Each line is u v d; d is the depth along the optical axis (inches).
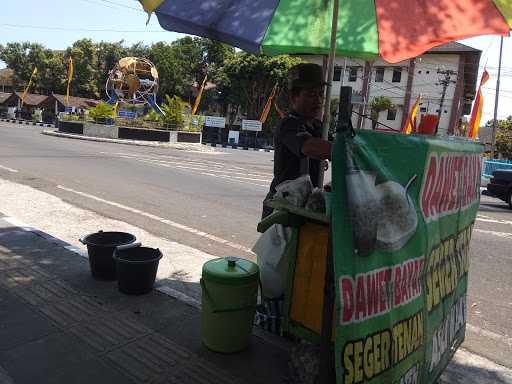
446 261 109.9
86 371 109.2
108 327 130.0
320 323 100.9
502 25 119.5
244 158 908.6
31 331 125.0
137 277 148.4
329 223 89.2
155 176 468.4
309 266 102.7
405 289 89.7
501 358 139.3
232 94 1722.4
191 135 1306.6
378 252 81.3
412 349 93.1
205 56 2117.4
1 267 166.2
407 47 141.9
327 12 143.9
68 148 706.8
